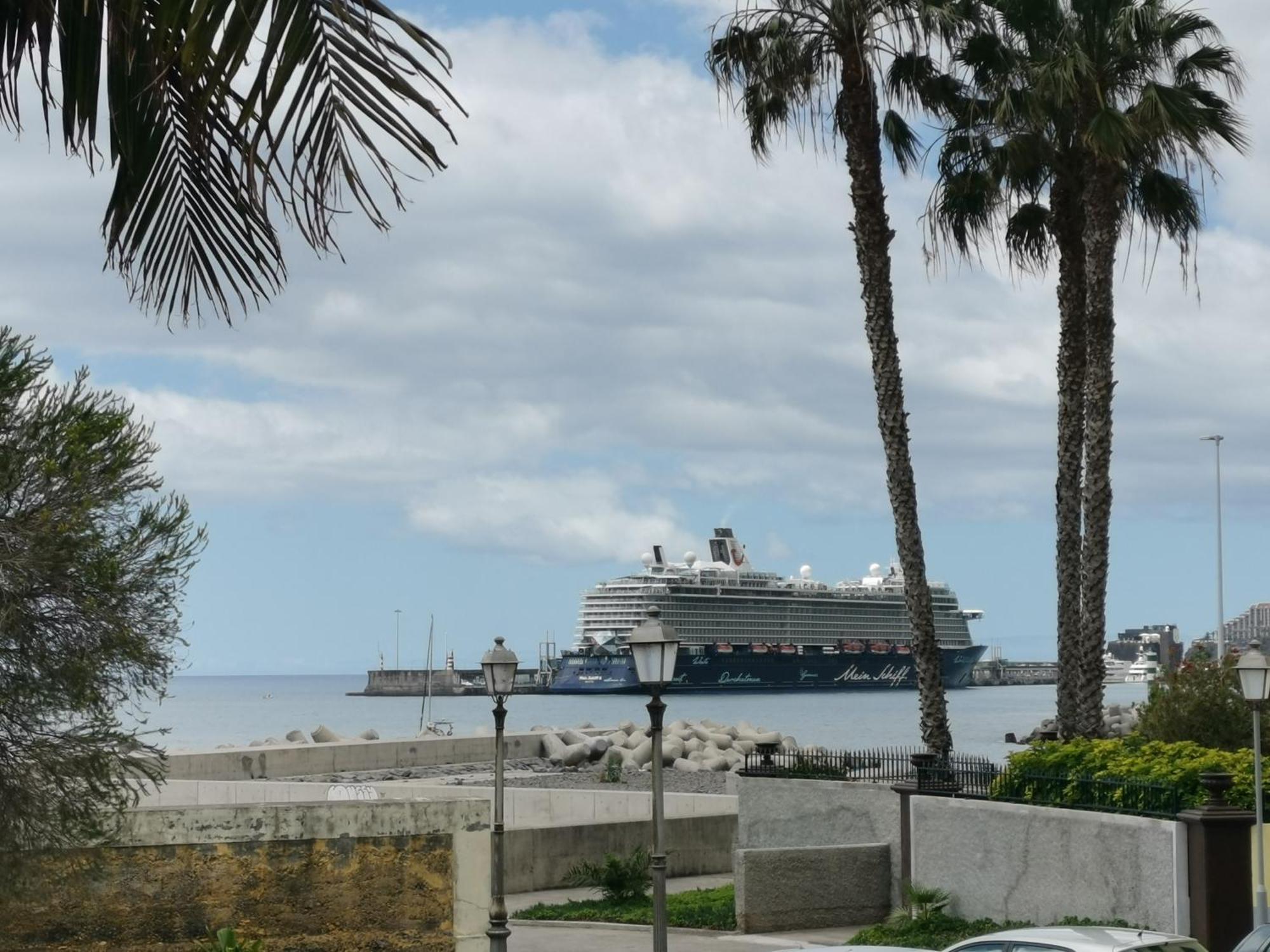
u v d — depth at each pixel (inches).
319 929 624.4
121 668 485.7
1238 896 687.1
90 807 486.6
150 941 597.0
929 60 1112.2
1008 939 472.4
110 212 260.4
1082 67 975.0
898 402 1026.7
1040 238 1199.6
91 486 479.2
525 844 1056.2
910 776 908.6
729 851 1152.8
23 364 484.1
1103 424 996.6
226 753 1665.8
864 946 489.7
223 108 242.4
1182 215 1068.5
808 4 1042.1
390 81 199.5
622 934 868.6
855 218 1043.3
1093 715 992.9
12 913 576.4
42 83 236.1
